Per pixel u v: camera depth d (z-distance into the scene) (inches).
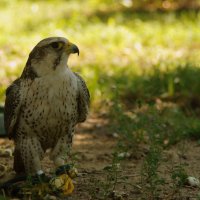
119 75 714.8
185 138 509.7
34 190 367.2
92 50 861.2
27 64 379.2
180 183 376.2
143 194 375.9
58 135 386.6
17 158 394.3
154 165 376.5
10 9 1181.7
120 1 1181.7
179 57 796.0
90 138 538.6
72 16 1049.5
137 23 1008.2
